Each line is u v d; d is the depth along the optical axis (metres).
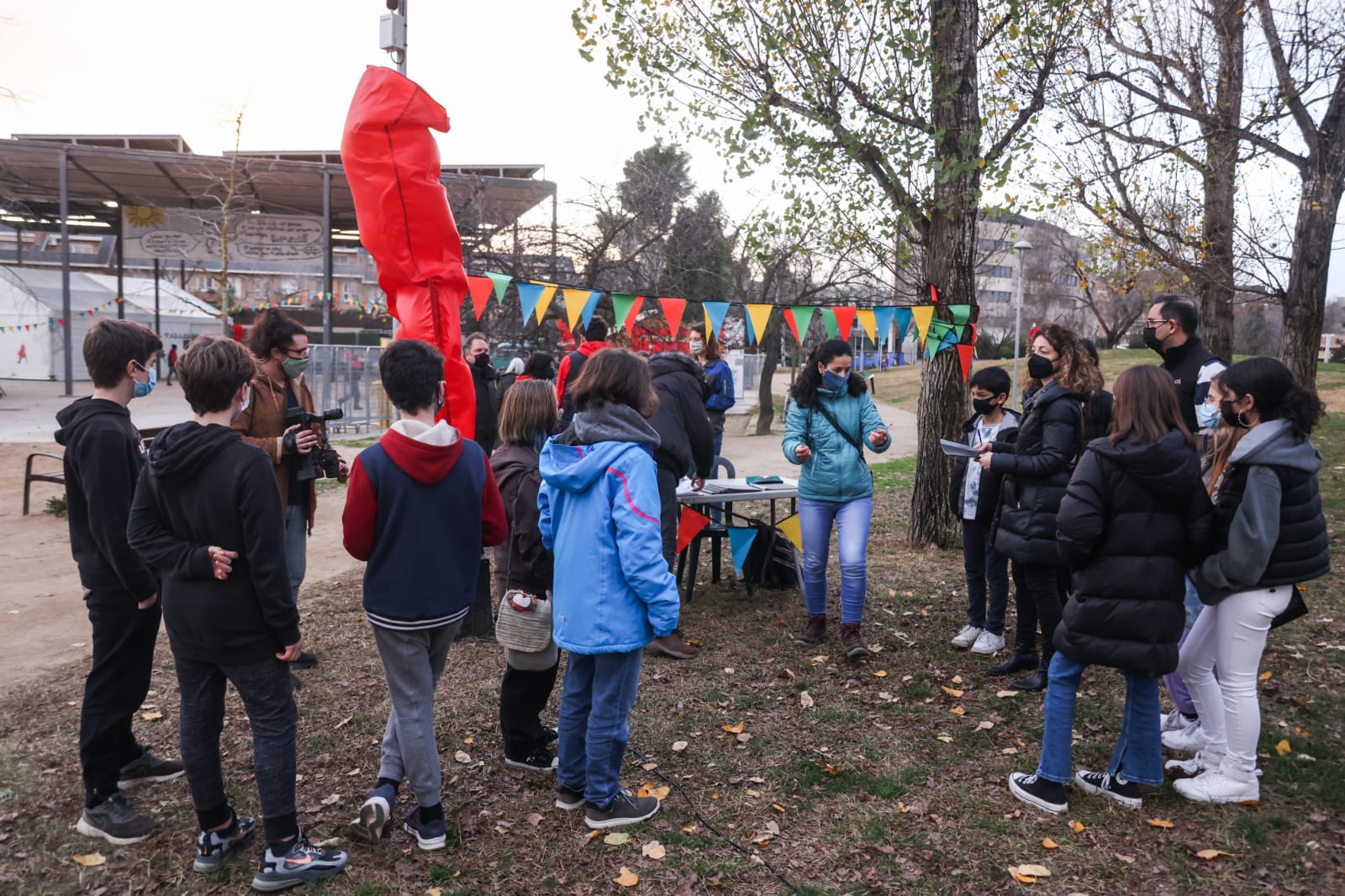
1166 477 2.94
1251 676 3.19
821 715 4.10
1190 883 2.78
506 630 3.37
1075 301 45.56
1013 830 3.11
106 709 3.02
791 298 17.20
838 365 4.77
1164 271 9.89
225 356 2.62
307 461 4.39
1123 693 4.30
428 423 2.89
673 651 4.85
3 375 33.97
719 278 17.47
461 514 2.88
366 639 5.14
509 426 3.83
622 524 2.80
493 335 17.34
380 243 4.02
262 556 2.57
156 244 25.55
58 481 9.06
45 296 33.28
